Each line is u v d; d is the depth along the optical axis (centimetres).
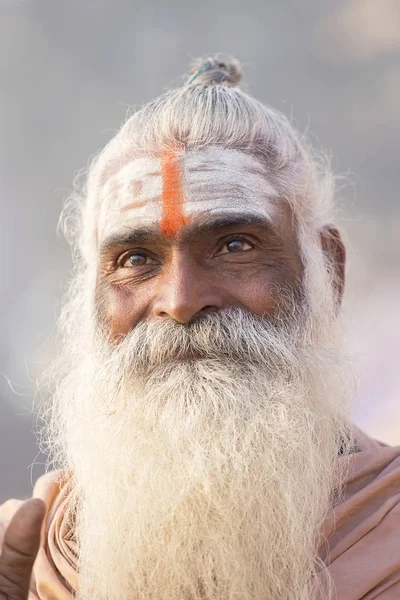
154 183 181
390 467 178
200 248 178
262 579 163
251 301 178
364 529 166
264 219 180
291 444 171
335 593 160
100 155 203
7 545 138
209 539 164
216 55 227
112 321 183
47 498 196
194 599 163
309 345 185
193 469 166
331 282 205
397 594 160
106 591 169
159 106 191
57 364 218
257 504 166
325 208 213
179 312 172
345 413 189
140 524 168
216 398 170
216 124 185
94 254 199
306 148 218
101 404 182
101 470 178
